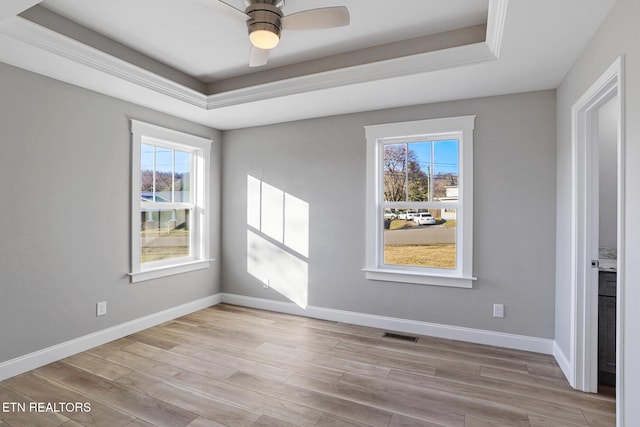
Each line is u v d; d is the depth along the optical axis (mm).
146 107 3451
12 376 2496
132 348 3014
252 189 4230
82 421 1989
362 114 3594
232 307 4250
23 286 2570
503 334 3059
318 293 3848
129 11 2338
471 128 3135
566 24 1934
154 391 2316
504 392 2312
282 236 4051
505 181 3041
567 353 2545
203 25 2516
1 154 2434
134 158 3354
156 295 3619
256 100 3250
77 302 2914
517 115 3000
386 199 3598
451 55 2477
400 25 2504
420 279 3338
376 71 2721
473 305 3164
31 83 2586
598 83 1906
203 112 3611
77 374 2541
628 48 1579
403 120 3398
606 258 2672
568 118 2533
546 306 2926
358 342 3162
